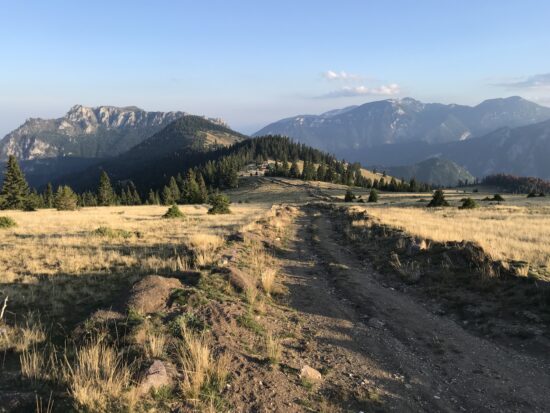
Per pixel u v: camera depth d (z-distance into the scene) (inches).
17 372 238.5
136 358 251.4
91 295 405.7
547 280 457.1
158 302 353.1
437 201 2372.0
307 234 1101.7
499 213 1648.6
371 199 3304.6
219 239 734.5
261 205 3166.8
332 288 538.9
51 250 647.1
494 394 275.1
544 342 348.2
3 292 403.5
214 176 6353.3
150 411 207.8
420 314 441.4
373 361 316.5
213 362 263.1
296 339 345.1
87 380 221.6
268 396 240.1
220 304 370.9
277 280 543.2
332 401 246.8
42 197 3944.4
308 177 6181.1
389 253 711.1
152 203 4845.0
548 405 262.5
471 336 380.2
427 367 314.2
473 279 509.4
